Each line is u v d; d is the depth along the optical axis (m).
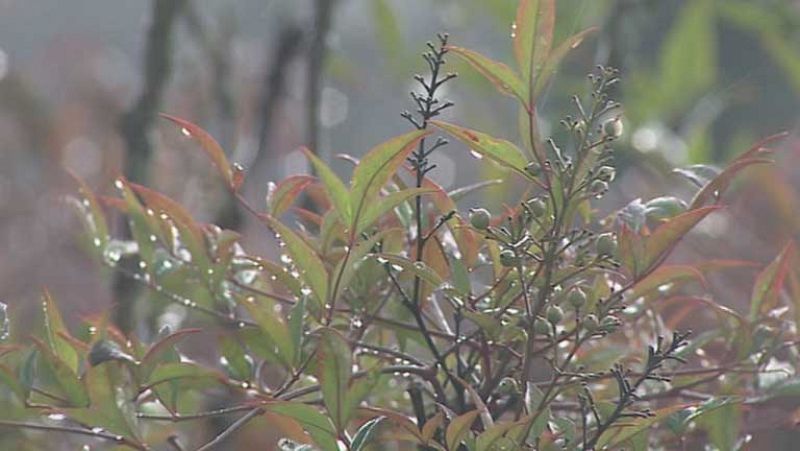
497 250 3.51
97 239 3.64
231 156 4.21
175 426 3.72
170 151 4.79
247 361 3.55
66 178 6.51
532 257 3.46
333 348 3.45
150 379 3.51
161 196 3.57
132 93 7.24
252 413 3.52
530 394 3.47
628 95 4.50
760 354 3.58
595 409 3.48
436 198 3.51
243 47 5.05
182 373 3.51
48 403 3.56
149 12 3.98
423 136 3.46
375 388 3.58
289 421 3.53
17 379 3.51
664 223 3.49
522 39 3.47
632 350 3.59
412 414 3.60
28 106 6.82
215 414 3.53
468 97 5.08
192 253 3.58
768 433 3.71
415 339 3.56
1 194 6.27
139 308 3.80
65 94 7.54
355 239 3.48
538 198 3.49
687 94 4.67
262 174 5.14
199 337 3.88
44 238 5.71
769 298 3.58
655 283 3.54
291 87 5.13
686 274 3.54
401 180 3.53
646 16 4.63
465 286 3.48
